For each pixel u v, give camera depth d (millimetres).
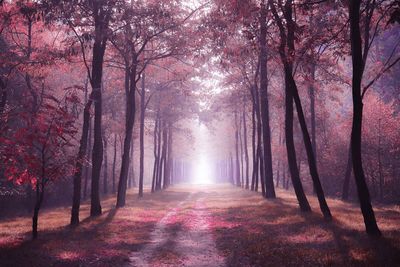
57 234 16156
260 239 13820
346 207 24391
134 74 29000
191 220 21109
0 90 24125
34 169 13977
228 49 18672
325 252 10875
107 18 20281
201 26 23094
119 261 11344
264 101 32375
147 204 32188
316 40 17125
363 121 37406
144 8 21531
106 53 29938
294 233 14719
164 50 29828
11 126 22859
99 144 23234
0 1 21828
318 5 17469
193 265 10977
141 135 42250
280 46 17219
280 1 16453
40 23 26312
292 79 18297
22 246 13016
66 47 21953
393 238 12320
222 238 14953
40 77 22953
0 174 27500
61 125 14164
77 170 16016
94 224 19109
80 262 10945
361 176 13633
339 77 21969
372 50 42188
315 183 18250
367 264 9203
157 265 11023
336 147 44312
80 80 40812
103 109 43812
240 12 16344
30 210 31984
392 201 34938
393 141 36031
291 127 21406
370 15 17062
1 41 28672
